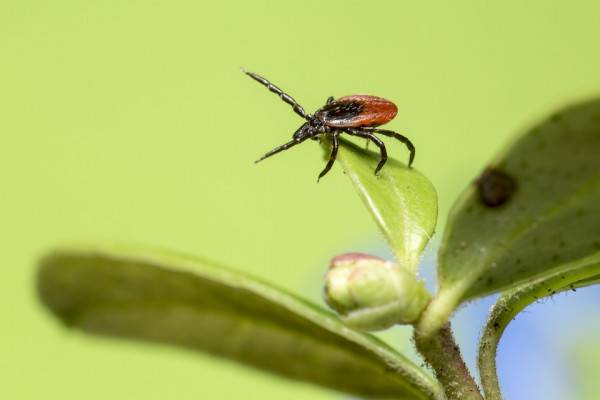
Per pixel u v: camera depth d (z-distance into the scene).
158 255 0.09
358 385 0.09
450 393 0.09
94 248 0.09
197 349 0.09
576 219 0.08
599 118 0.08
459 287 0.08
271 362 0.09
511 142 0.08
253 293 0.09
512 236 0.08
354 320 0.08
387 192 0.09
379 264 0.08
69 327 0.09
